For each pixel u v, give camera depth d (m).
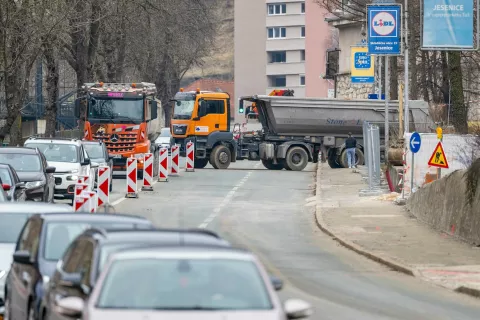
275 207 88.12
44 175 72.25
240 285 20.69
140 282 20.53
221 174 127.69
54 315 24.05
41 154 74.44
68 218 31.27
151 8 153.50
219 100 140.12
